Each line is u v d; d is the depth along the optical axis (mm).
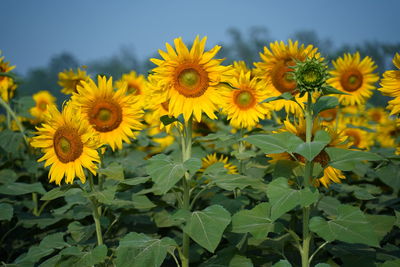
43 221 4594
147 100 4020
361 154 2928
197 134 6551
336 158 2977
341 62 5801
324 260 3789
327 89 2900
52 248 3943
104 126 3959
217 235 2936
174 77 3418
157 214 4531
